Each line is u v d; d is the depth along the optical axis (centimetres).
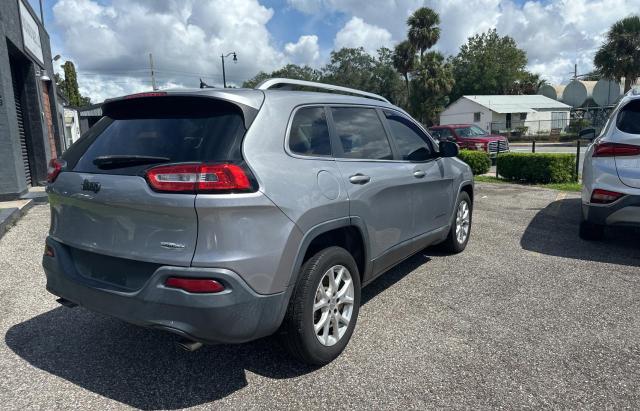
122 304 272
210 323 252
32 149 1280
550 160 1152
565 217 770
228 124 278
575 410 269
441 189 495
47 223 778
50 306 426
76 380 304
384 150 403
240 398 284
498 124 4350
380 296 441
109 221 281
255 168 268
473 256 563
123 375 310
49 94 1570
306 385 296
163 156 276
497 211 832
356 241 360
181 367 320
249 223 260
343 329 336
